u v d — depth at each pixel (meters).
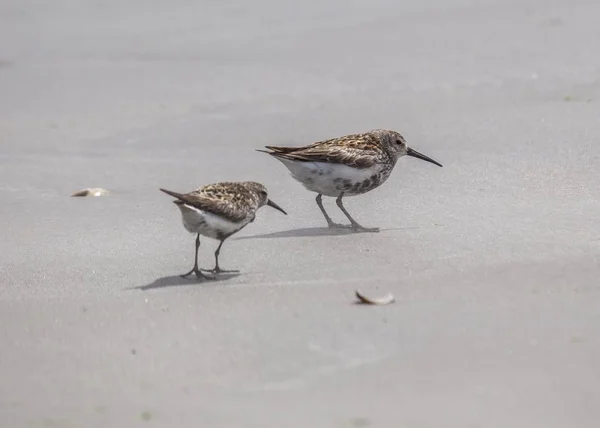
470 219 14.09
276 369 9.38
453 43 24.50
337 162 14.38
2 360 9.99
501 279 11.55
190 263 13.02
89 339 10.43
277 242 13.73
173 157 18.11
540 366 9.10
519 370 9.04
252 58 24.78
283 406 8.58
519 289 11.19
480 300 10.89
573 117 18.23
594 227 13.32
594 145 16.73
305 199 15.87
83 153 18.59
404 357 9.45
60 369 9.70
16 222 15.08
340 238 13.73
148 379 9.35
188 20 30.06
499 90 20.41
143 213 15.34
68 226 14.84
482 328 10.06
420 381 8.92
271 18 29.55
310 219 14.88
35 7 32.72
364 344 9.80
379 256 12.80
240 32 27.91
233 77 23.11
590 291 11.01
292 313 10.80
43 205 15.91
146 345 10.17
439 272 11.95
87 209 15.64
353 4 30.70
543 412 8.23
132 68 24.72
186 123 20.00
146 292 11.86
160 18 30.61
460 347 9.61
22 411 8.80
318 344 9.88
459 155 16.98
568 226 13.44
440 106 19.72
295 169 14.58
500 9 28.02
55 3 33.25
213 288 11.88
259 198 12.94
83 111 21.30
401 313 10.59
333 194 14.69
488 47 23.80
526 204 14.55
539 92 20.02
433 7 29.25
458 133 18.06
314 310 10.84
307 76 22.70
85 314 11.19
